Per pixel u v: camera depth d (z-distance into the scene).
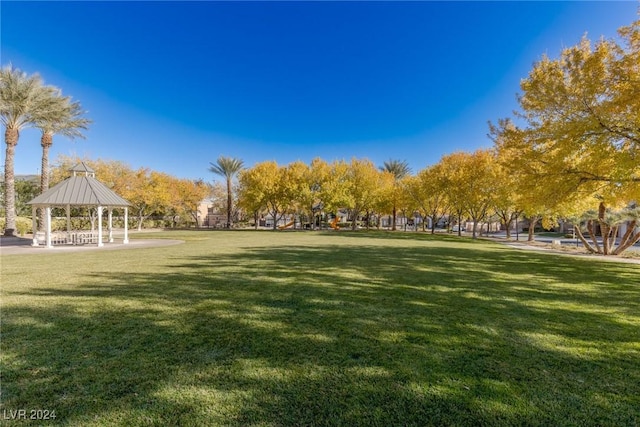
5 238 20.05
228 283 6.71
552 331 3.95
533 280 7.36
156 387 2.60
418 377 2.78
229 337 3.67
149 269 8.55
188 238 23.02
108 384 2.64
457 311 4.77
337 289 6.20
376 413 2.27
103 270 8.36
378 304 5.12
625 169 7.68
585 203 14.02
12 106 19.59
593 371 2.93
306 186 38.69
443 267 9.24
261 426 2.12
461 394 2.52
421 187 31.44
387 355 3.22
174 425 2.13
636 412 2.32
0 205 28.50
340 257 11.50
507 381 2.73
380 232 36.59
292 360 3.09
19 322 4.15
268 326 4.04
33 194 32.72
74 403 2.38
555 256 13.04
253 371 2.87
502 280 7.31
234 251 13.62
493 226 53.06
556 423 2.19
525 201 10.66
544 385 2.67
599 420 2.23
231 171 43.59
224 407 2.33
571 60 8.69
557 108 8.94
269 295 5.67
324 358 3.14
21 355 3.17
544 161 9.96
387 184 41.31
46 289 6.07
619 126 7.91
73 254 12.40
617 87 7.74
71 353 3.22
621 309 4.96
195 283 6.69
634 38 7.66
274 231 37.16
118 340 3.56
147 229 40.72
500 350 3.37
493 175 22.66
